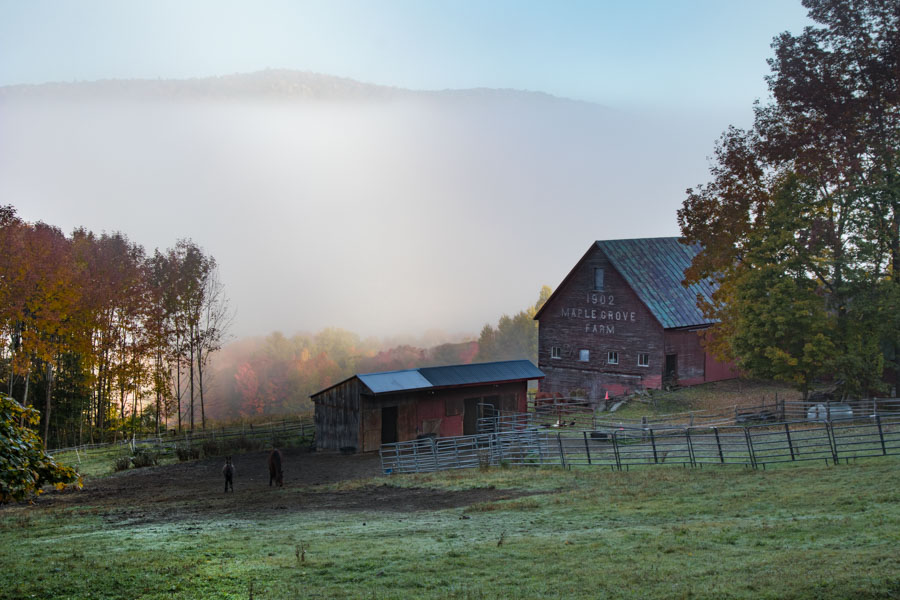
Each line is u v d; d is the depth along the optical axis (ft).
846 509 62.28
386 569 51.85
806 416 138.92
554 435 145.38
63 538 71.46
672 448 117.80
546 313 219.20
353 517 81.05
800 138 156.66
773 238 144.25
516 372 171.32
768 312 142.51
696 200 172.45
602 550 54.39
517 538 61.82
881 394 145.79
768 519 61.67
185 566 53.83
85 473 145.69
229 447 163.94
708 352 178.40
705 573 45.32
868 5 151.94
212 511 90.94
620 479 94.43
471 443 131.95
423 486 102.58
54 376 222.28
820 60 155.53
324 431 159.43
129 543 66.13
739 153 168.04
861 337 142.92
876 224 141.69
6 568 54.44
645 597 41.11
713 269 170.91
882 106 149.48
